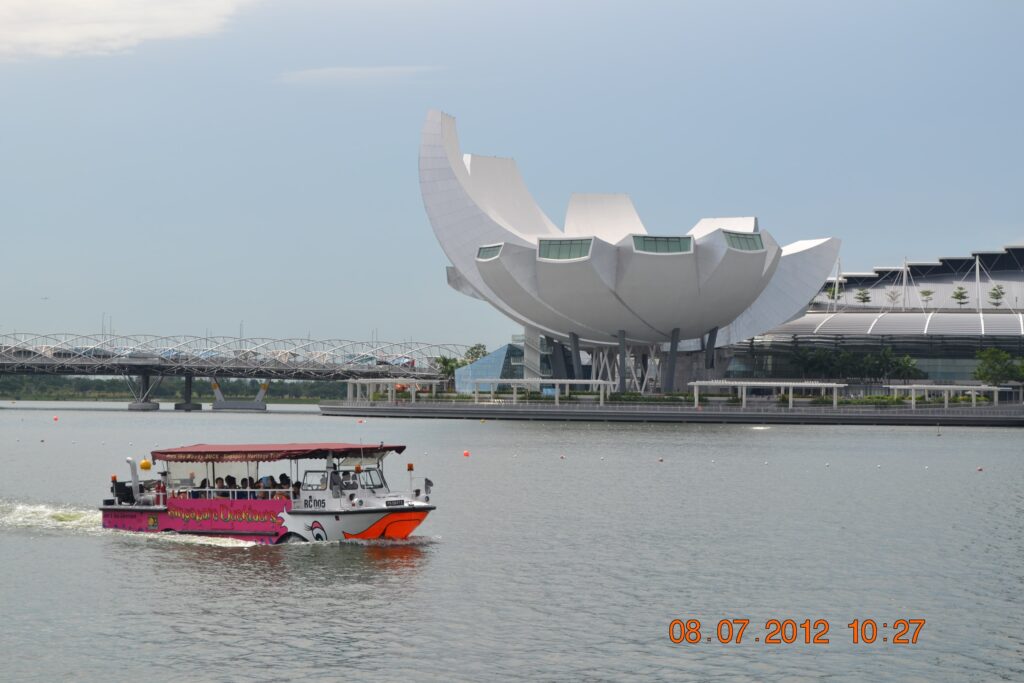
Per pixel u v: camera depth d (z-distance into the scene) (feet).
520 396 506.48
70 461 272.31
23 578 127.44
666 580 128.77
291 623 110.73
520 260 473.67
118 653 102.32
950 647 105.81
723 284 469.98
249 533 146.61
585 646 105.09
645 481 219.82
